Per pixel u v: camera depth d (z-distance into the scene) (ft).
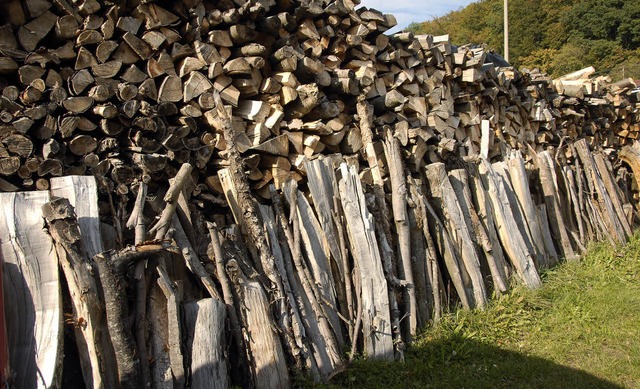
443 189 17.12
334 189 14.34
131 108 11.94
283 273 12.58
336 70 16.30
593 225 23.61
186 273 11.47
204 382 10.07
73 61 11.91
